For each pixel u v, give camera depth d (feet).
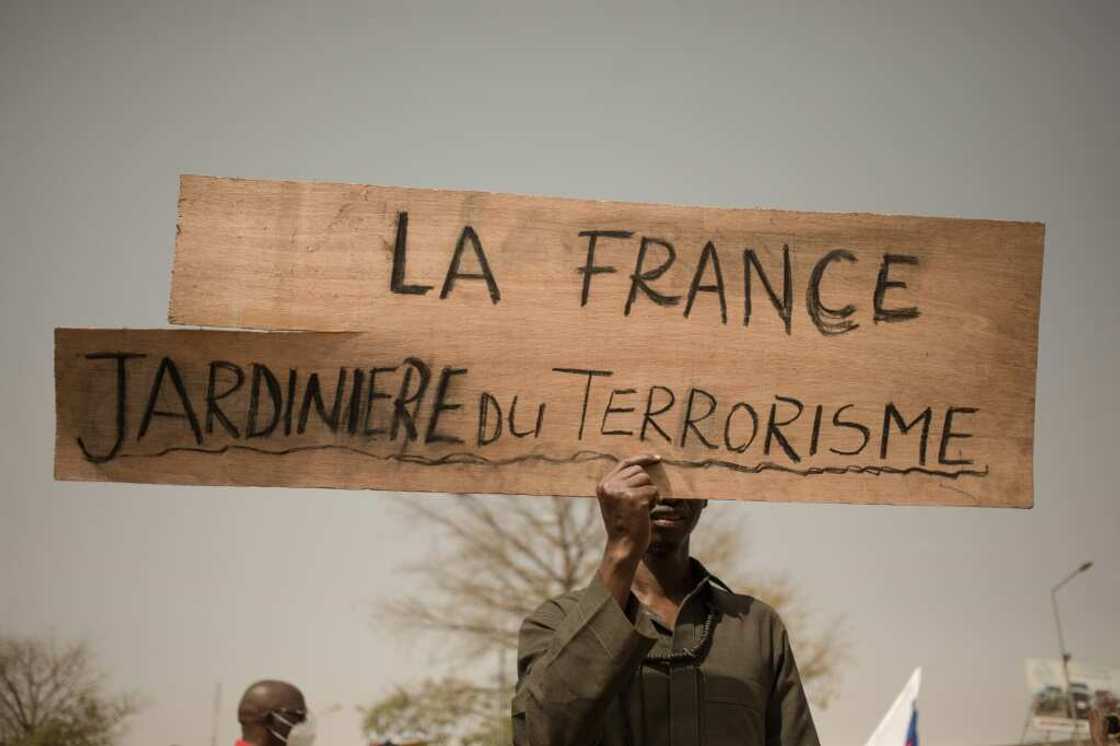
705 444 7.33
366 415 7.26
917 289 7.64
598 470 7.26
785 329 7.51
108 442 7.22
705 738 6.94
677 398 7.36
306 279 7.32
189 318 7.24
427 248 7.39
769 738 7.23
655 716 6.96
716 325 7.47
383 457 7.22
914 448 7.48
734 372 7.43
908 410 7.52
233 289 7.29
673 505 7.36
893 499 7.41
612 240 7.48
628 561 6.73
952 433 7.53
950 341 7.61
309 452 7.22
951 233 7.71
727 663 7.13
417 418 7.26
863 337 7.55
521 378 7.31
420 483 7.21
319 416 7.25
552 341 7.36
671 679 7.02
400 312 7.32
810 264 7.60
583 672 6.48
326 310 7.30
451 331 7.32
